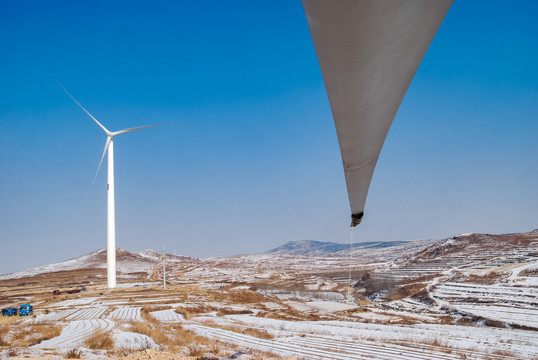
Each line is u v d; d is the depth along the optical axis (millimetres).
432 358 32438
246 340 40781
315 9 1787
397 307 81625
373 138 3381
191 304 89812
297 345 38094
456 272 114688
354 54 2117
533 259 112000
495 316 59156
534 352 34281
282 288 125938
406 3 1799
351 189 4801
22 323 62719
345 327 51375
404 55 2305
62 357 29672
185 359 21781
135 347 34156
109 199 138250
